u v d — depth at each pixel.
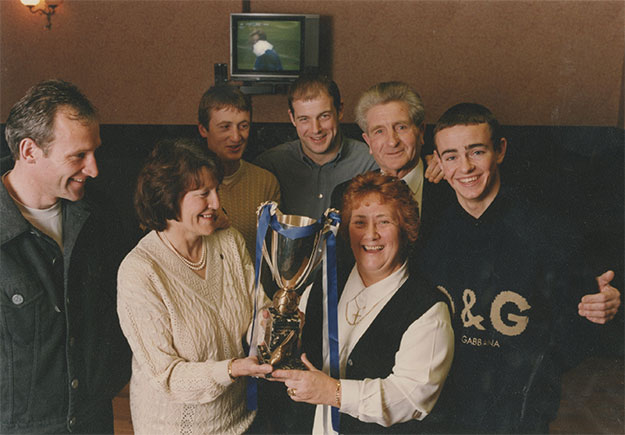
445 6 2.36
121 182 2.04
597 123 2.28
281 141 2.21
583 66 2.32
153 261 1.45
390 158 2.09
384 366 1.59
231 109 2.10
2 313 1.62
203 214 1.44
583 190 2.15
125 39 2.46
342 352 1.66
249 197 2.12
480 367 2.08
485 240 2.05
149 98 2.41
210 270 1.53
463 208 2.06
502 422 2.09
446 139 2.04
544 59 2.35
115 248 1.88
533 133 2.29
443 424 2.02
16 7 2.48
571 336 2.07
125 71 2.47
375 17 2.38
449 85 2.40
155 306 1.42
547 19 2.32
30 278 1.63
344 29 2.40
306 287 1.76
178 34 2.46
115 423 2.16
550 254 2.04
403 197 1.66
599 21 2.30
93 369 1.82
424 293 1.62
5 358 1.66
